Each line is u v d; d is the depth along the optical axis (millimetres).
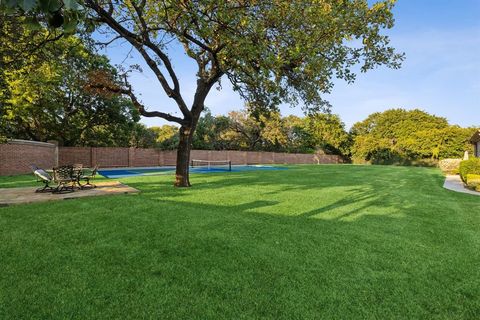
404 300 2871
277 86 7637
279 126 39344
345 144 47938
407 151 41344
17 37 5098
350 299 2859
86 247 4102
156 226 5152
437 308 2746
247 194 9016
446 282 3285
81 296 2797
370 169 25750
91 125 25625
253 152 36562
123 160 26328
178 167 10633
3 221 5344
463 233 5262
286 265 3637
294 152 44094
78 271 3346
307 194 9406
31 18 1632
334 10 7109
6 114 15211
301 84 8734
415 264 3773
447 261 3906
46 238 4445
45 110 21109
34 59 6656
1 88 9828
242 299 2807
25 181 12227
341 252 4137
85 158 24125
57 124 23344
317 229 5277
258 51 6461
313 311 2631
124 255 3844
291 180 13797
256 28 6539
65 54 8141
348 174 18797
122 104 25641
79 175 9742
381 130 49844
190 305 2682
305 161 43250
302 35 7027
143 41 8453
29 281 3084
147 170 22719
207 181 12680
